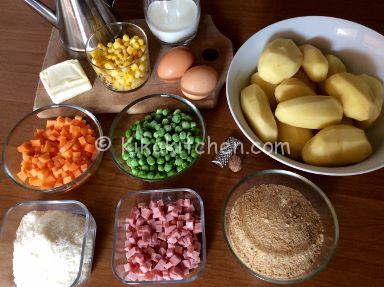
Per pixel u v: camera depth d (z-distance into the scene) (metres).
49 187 0.72
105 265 0.65
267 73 0.69
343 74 0.67
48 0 0.98
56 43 0.89
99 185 0.73
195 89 0.75
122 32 0.86
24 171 0.73
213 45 0.86
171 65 0.77
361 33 0.73
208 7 0.92
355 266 0.62
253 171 0.72
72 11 0.79
